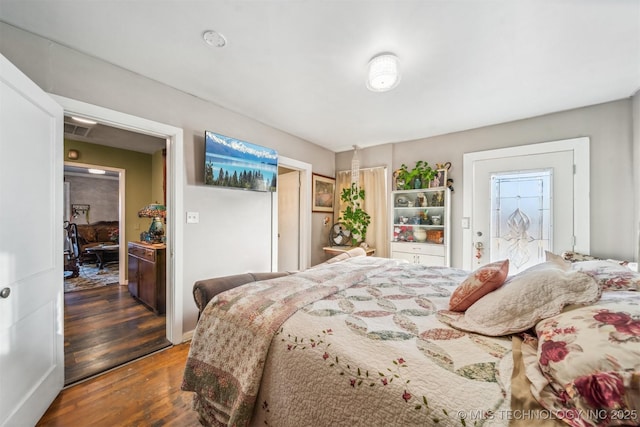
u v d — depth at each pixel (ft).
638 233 7.00
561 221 8.47
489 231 9.79
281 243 13.47
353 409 2.50
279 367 3.16
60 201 5.27
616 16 4.46
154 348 7.14
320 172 13.15
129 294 12.01
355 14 4.58
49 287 4.91
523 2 4.25
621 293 3.13
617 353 1.92
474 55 5.65
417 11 4.49
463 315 3.62
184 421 4.64
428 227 10.83
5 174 3.94
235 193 8.98
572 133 8.34
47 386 4.83
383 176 12.62
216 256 8.39
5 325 3.88
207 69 6.40
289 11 4.54
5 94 3.93
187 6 4.47
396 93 7.43
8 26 4.90
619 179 7.64
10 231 4.01
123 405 5.00
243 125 9.14
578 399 1.85
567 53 5.54
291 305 3.84
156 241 10.77
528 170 9.05
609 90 7.13
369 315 3.63
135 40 5.37
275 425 3.10
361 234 12.62
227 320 3.95
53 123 5.07
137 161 14.07
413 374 2.40
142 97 6.70
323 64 6.11
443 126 10.02
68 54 5.58
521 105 8.12
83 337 7.80
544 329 2.57
